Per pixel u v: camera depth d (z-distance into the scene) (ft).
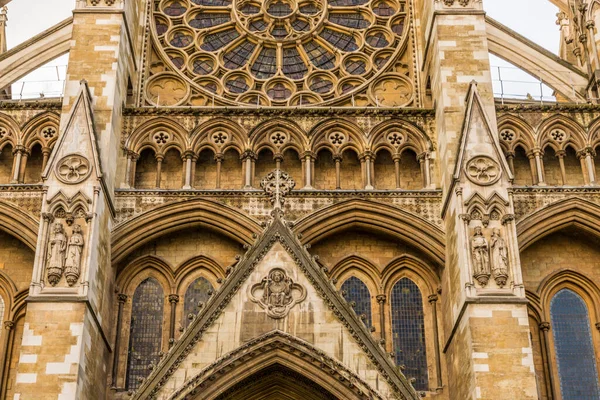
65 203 99.09
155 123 112.57
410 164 112.68
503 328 93.35
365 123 112.88
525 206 106.32
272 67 127.34
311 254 108.68
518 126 111.65
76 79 109.09
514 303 94.48
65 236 97.40
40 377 90.27
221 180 111.14
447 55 111.24
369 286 108.47
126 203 107.45
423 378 103.96
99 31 112.16
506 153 110.42
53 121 111.04
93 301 96.58
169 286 107.65
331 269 108.27
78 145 102.53
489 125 104.42
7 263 107.24
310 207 107.65
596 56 119.03
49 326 92.27
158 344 105.40
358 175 111.86
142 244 107.04
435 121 112.98
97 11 113.39
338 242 109.70
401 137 112.88
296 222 105.91
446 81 109.81
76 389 89.92
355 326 93.86
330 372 92.38
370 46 127.54
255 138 111.75
